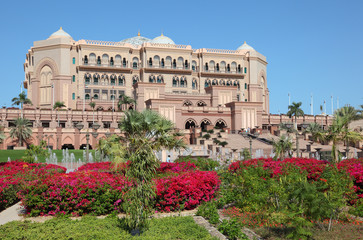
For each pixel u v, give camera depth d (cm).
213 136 5747
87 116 6850
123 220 1005
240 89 8950
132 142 1029
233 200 1430
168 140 1864
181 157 2503
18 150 4859
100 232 859
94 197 1309
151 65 8369
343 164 1731
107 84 8081
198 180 1409
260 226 1050
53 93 7438
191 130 6291
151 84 7456
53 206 1309
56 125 6712
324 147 5069
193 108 7231
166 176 1602
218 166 2278
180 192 1345
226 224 987
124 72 8194
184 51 8588
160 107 6781
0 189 1422
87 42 8119
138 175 942
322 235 946
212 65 8881
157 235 872
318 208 988
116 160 1502
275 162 1884
